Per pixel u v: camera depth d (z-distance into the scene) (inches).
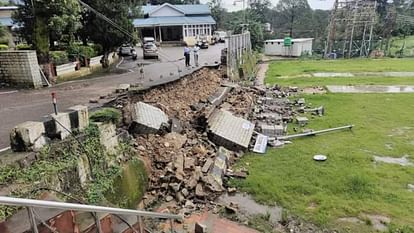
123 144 305.1
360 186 324.5
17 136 209.0
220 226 265.9
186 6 1942.7
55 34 608.1
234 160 397.7
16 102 394.3
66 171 216.8
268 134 481.4
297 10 2482.8
